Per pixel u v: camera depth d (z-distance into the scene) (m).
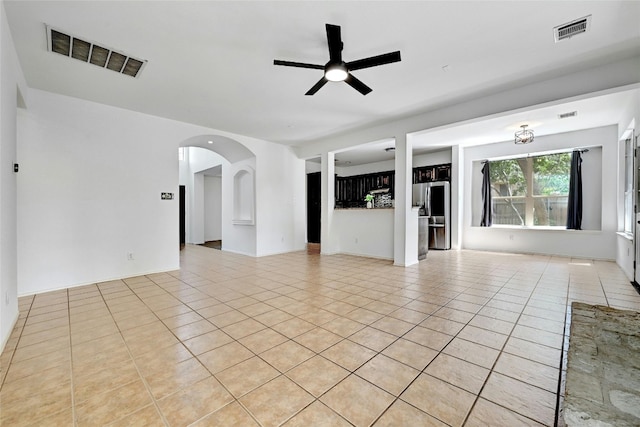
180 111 4.38
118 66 3.01
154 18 2.26
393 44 2.65
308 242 9.15
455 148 7.06
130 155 4.32
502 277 4.20
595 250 5.52
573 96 3.23
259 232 6.30
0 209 2.10
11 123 2.48
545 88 3.40
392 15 2.25
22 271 3.43
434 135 6.00
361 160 8.78
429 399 1.54
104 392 1.63
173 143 4.80
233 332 2.39
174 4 2.10
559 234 5.98
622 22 2.33
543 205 6.39
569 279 4.02
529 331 2.36
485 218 7.01
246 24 2.35
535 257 5.91
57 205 3.69
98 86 3.47
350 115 4.62
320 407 1.49
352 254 6.43
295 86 3.52
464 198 7.29
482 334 2.31
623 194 4.91
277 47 2.69
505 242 6.70
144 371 1.84
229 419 1.42
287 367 1.87
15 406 1.52
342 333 2.36
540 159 6.43
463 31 2.46
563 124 5.10
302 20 2.30
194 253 6.81
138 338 2.29
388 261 5.58
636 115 3.60
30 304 3.11
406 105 4.19
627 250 4.20
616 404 1.26
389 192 8.79
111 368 1.88
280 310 2.89
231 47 2.68
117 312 2.87
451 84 3.49
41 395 1.61
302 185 7.23
